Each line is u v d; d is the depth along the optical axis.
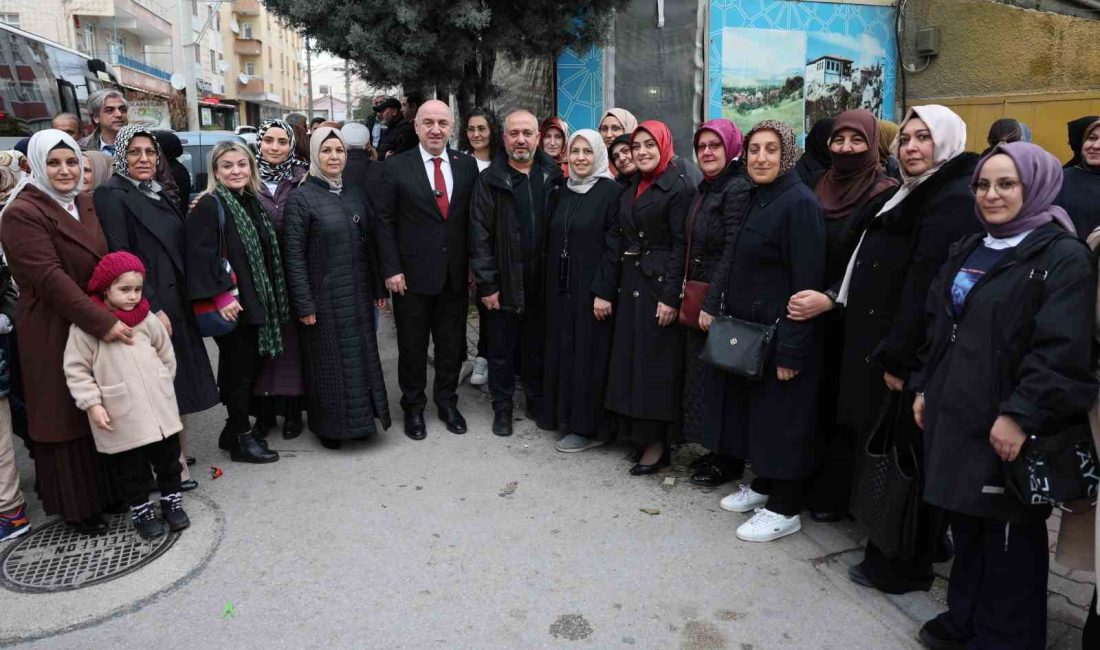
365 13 5.48
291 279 4.11
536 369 4.76
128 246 3.50
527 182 4.45
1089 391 2.12
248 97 50.88
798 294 3.12
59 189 3.18
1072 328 2.12
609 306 4.11
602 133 4.75
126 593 2.95
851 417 3.09
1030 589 2.38
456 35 5.57
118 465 3.32
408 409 4.63
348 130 5.50
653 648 2.65
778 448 3.28
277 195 4.34
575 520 3.56
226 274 3.74
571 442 4.39
